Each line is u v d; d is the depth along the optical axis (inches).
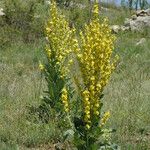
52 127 181.8
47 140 176.9
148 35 462.3
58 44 195.3
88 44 126.4
